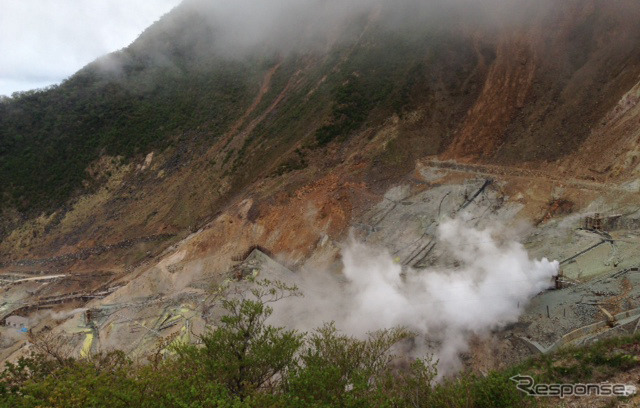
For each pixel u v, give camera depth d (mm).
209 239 51969
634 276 30344
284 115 66688
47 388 16828
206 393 15648
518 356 29547
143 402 15398
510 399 16219
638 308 27594
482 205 44875
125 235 64250
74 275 60031
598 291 30625
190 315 41781
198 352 19203
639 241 34156
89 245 65375
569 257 35469
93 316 46344
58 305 55062
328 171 53656
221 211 57969
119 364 26391
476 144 51281
